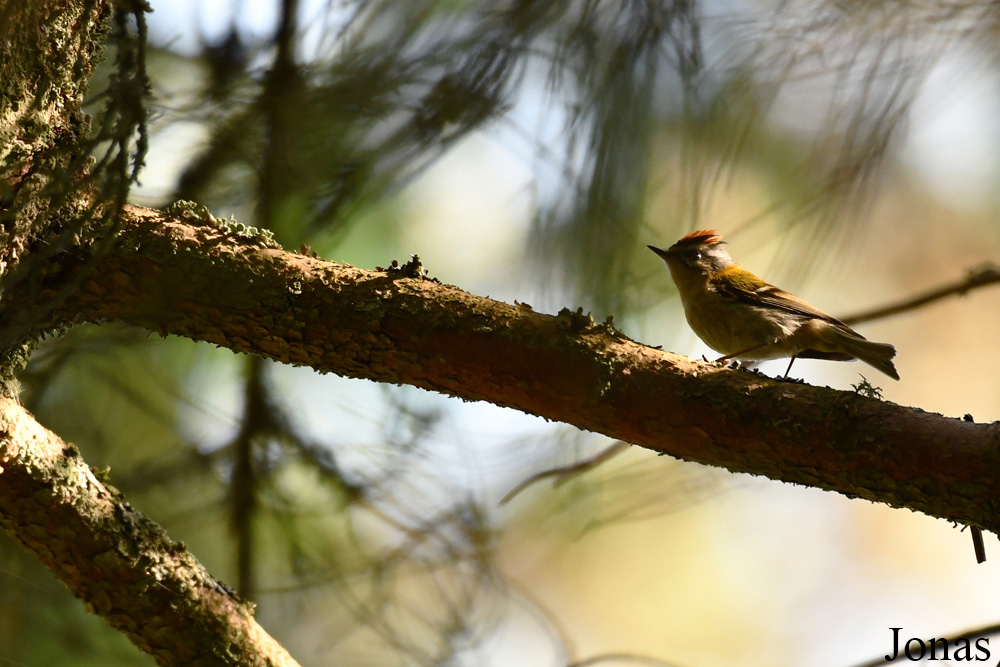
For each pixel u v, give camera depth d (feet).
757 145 23.25
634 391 15.35
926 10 19.71
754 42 20.36
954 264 34.99
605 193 20.77
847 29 19.98
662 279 26.27
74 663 23.22
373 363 15.98
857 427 14.52
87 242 15.48
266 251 15.99
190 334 16.25
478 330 15.56
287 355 16.21
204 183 22.62
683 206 21.67
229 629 16.15
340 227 21.89
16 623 22.77
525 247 22.12
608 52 20.39
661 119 21.53
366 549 26.40
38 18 13.96
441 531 25.41
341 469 25.81
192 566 16.31
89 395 25.77
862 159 20.22
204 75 22.56
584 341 15.56
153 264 15.56
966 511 14.15
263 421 25.77
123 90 13.61
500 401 16.08
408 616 25.04
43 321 15.88
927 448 14.14
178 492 25.96
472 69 20.45
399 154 20.97
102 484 16.17
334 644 25.67
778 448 14.96
